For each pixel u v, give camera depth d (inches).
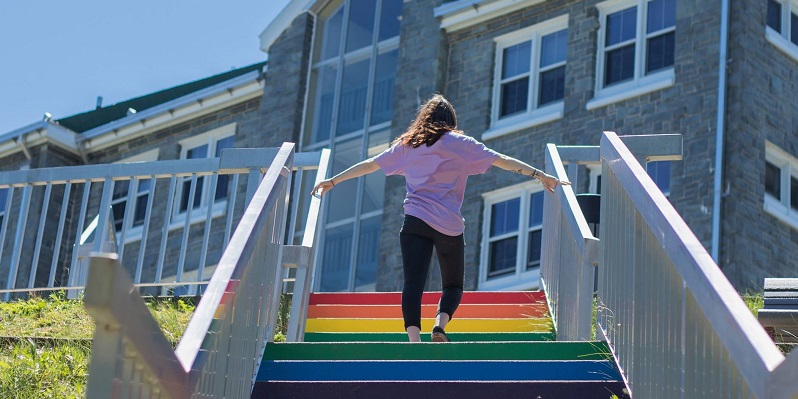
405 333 276.7
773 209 673.6
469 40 808.3
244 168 261.4
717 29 693.9
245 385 191.3
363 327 295.4
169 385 128.8
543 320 291.0
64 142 949.8
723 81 679.1
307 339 278.8
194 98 909.2
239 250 169.6
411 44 828.6
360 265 807.7
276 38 908.0
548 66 768.9
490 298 314.3
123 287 105.3
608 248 220.8
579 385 194.7
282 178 226.7
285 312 317.4
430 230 245.4
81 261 352.5
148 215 337.4
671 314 162.4
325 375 209.6
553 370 205.6
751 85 685.3
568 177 314.8
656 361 171.0
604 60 742.5
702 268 140.8
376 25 871.7
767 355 116.7
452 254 247.9
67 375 246.2
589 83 736.3
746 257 644.1
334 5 898.1
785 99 706.2
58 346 269.9
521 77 778.8
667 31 721.0
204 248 331.0
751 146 673.0
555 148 314.0
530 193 743.1
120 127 937.5
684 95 692.1
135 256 900.6
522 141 756.0
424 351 219.0
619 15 745.6
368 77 860.6
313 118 875.4
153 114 925.8
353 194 830.5
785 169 699.4
